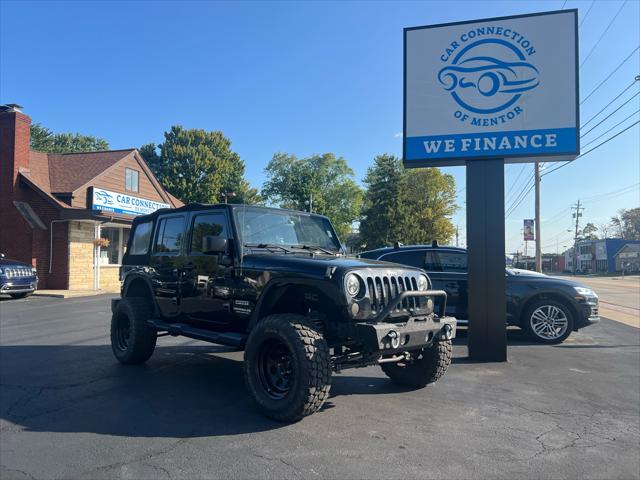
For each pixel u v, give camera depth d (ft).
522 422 15.48
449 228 184.03
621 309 55.83
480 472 11.79
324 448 13.08
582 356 26.21
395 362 18.53
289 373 15.46
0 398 17.56
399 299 15.40
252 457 12.46
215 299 18.48
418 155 26.84
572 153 24.89
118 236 80.38
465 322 29.99
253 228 18.66
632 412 16.67
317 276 15.01
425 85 26.96
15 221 67.72
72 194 69.92
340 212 232.32
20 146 68.64
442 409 16.67
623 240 246.47
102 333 32.63
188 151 160.35
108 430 14.38
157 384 19.60
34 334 32.19
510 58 25.91
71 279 68.80
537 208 85.51
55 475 11.47
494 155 25.70
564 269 327.88
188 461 12.22
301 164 231.50
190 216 20.54
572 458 12.75
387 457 12.55
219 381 20.16
